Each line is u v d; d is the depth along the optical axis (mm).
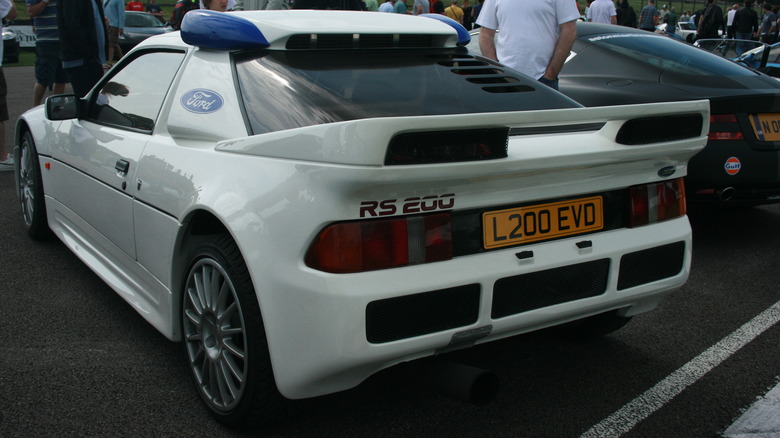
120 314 3504
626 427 2557
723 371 3021
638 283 2596
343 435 2473
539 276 2330
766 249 4844
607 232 2500
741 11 18719
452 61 3059
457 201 2156
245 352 2322
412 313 2125
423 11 17062
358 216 2039
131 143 3084
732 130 4504
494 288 2238
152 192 2797
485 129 2072
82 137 3605
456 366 2195
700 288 4066
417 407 2670
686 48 5418
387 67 2871
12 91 12352
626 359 3119
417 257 2117
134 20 20594
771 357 3166
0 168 6586
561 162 2227
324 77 2713
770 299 3898
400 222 2086
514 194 2258
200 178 2506
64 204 3949
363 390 2787
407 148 1974
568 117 2209
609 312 2922
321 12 3279
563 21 4891
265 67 2734
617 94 4918
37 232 4508
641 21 18656
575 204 2422
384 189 2006
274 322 2166
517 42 4984
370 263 2061
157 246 2809
